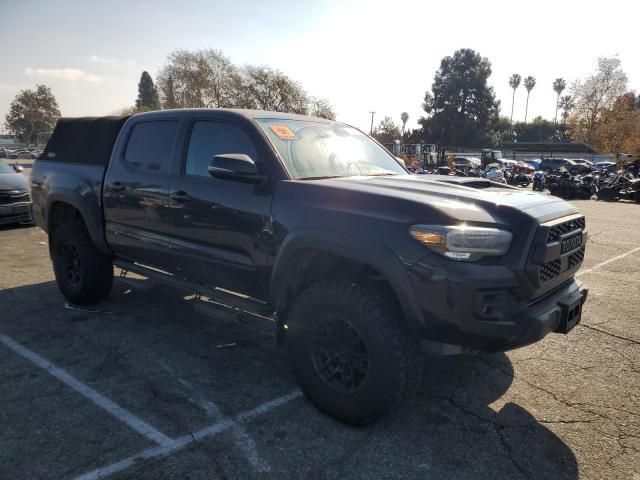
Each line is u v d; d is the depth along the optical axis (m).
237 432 2.86
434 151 37.56
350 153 3.96
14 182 9.55
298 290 3.25
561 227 2.93
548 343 4.32
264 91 46.84
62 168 4.89
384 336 2.68
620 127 40.78
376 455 2.68
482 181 3.54
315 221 2.94
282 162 3.29
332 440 2.81
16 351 3.89
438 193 2.93
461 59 72.50
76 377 3.48
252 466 2.56
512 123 98.00
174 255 3.88
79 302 4.87
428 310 2.56
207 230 3.55
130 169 4.20
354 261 2.91
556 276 2.89
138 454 2.63
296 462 2.61
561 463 2.66
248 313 3.43
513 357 4.02
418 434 2.90
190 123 3.85
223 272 3.56
